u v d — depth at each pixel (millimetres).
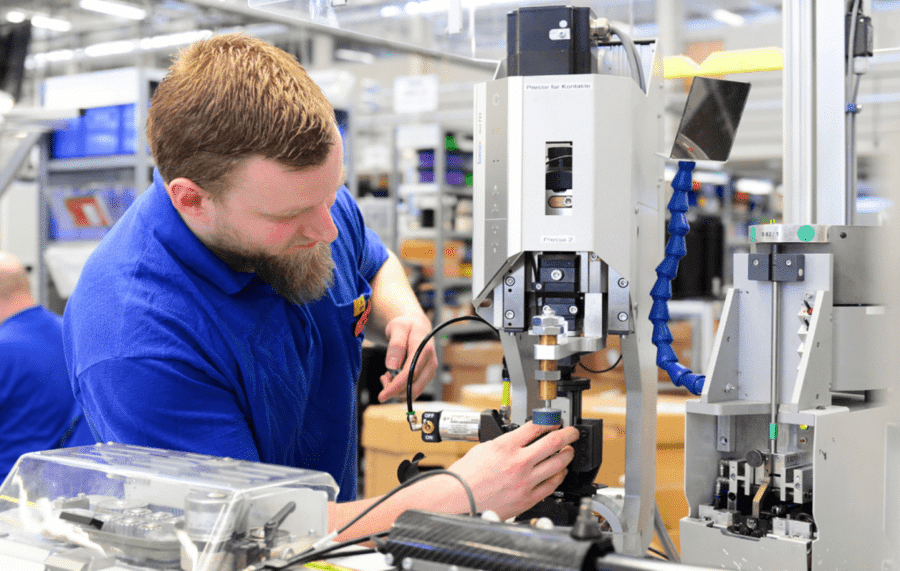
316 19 1575
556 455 1071
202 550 835
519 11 1090
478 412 1214
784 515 1046
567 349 1022
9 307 3004
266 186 1011
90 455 1039
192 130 1004
